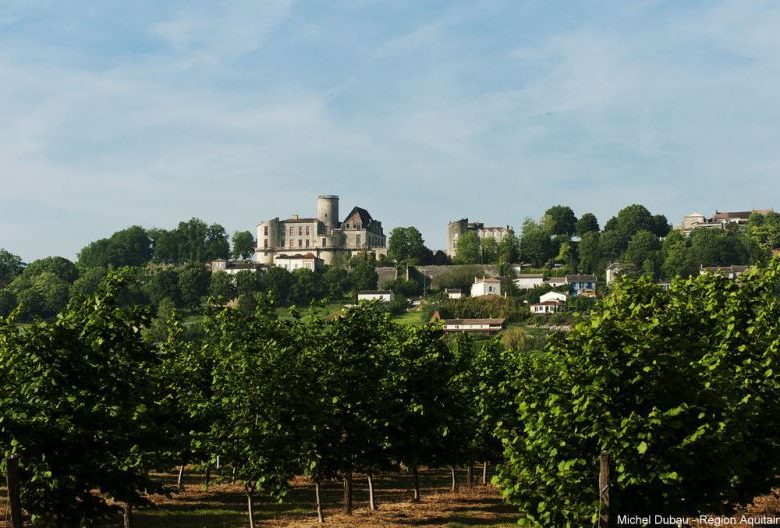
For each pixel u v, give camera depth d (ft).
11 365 106.01
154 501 190.70
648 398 93.50
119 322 111.96
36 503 103.60
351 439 142.92
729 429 94.38
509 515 160.25
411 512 165.27
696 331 113.70
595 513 91.56
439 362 163.12
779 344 117.08
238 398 123.95
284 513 170.71
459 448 173.37
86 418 105.60
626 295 111.24
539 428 97.19
